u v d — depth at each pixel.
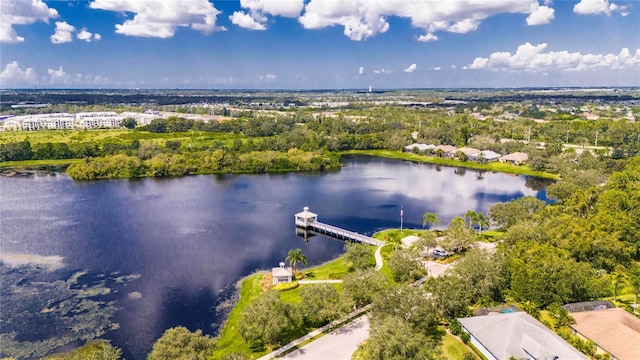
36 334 83.38
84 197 185.38
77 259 118.00
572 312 78.44
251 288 100.81
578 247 99.62
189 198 186.25
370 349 63.75
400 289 77.06
